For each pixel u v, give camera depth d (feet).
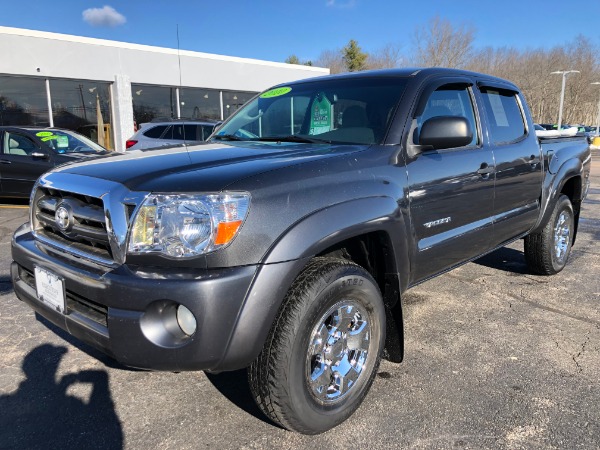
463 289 14.88
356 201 7.78
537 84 219.20
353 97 10.44
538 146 13.89
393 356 9.18
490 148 11.69
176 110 59.52
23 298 8.68
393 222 8.41
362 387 8.32
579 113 231.50
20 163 27.89
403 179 8.95
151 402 8.85
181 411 8.57
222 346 6.44
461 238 10.67
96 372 9.88
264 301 6.58
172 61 57.77
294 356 6.98
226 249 6.40
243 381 9.57
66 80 50.88
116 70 53.47
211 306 6.27
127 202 6.70
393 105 9.75
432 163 9.67
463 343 11.16
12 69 46.88
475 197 10.98
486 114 11.98
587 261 18.13
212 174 6.93
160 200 6.49
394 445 7.61
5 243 20.30
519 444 7.58
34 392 9.14
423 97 10.03
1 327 11.88
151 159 8.10
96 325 6.95
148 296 6.32
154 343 6.40
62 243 7.86
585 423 8.11
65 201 7.65
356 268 7.86
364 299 8.13
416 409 8.56
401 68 11.31
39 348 10.84
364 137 9.49
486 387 9.27
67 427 8.12
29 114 49.11
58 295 7.45
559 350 10.81
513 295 14.35
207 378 9.69
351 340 8.21
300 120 11.02
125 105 54.19
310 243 6.95
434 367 10.05
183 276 6.34
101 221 7.02
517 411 8.46
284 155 8.14
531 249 15.44
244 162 7.58
